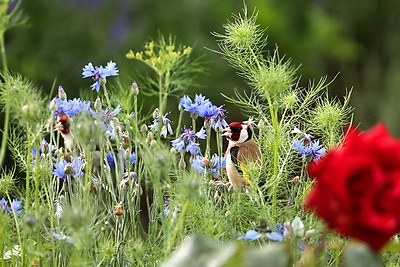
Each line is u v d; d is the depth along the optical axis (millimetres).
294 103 5812
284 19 16906
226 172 6668
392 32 18984
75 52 16203
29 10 16328
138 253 5035
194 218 5262
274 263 3770
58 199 5699
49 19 16375
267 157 5883
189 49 5328
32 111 4895
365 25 19078
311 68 16906
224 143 9547
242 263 3766
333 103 5895
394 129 17422
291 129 6102
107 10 16391
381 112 17641
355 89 18438
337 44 17172
